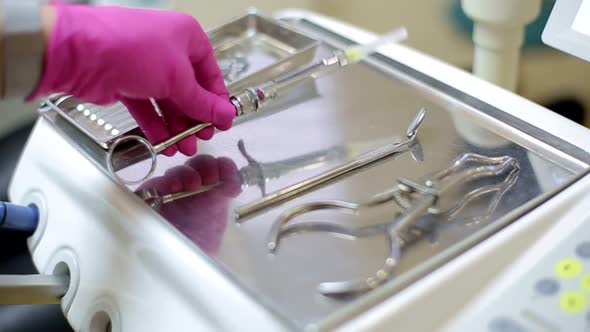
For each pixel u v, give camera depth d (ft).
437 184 1.74
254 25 2.62
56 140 2.12
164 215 1.75
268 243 1.62
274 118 2.17
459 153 1.90
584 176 1.77
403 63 2.35
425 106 2.14
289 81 2.17
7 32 1.64
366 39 2.50
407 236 1.60
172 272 1.61
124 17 1.82
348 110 2.17
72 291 1.83
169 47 1.84
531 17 2.36
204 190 1.85
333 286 1.47
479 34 2.49
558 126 1.96
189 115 1.96
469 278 1.52
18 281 1.86
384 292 1.45
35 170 2.13
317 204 1.73
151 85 1.82
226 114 1.95
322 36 2.59
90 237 1.84
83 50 1.73
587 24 1.86
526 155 1.87
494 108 2.08
